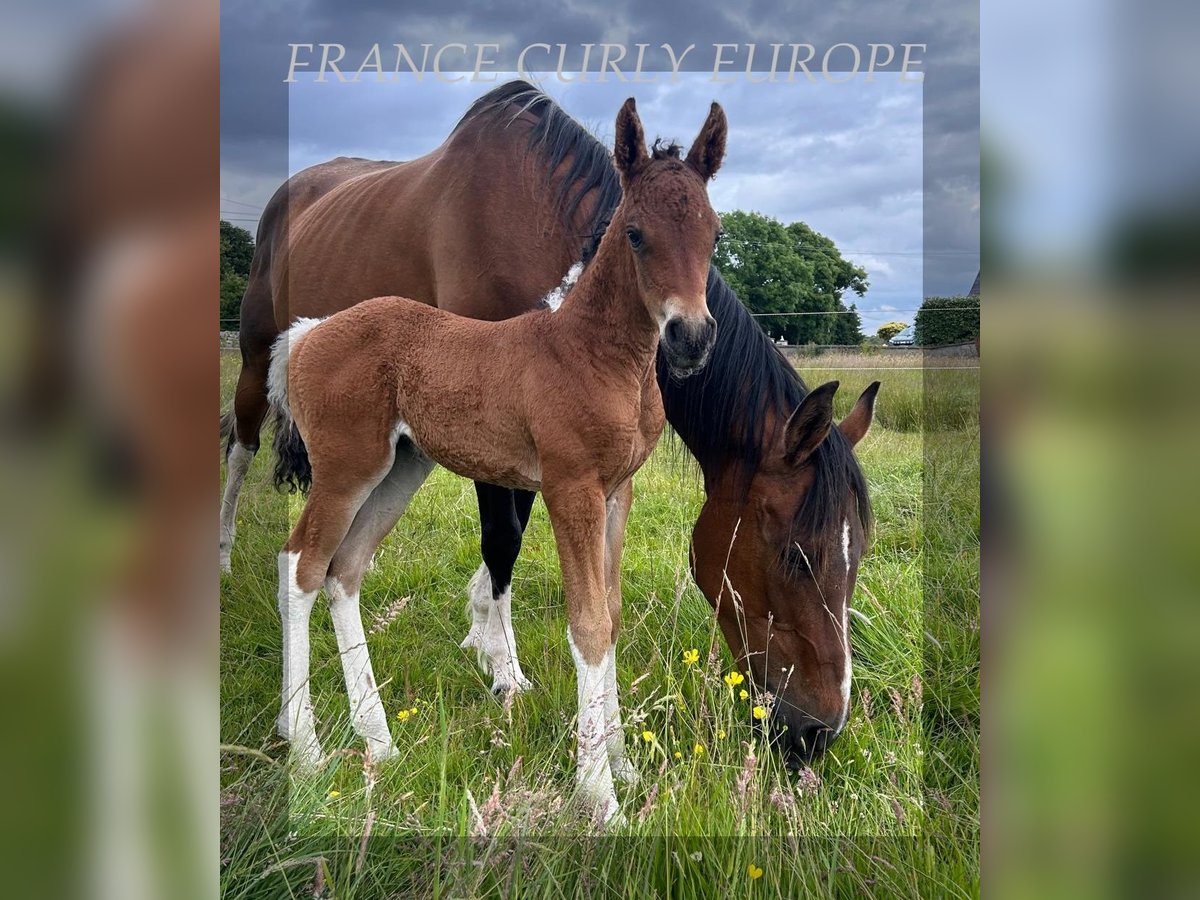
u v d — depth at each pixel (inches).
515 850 72.0
